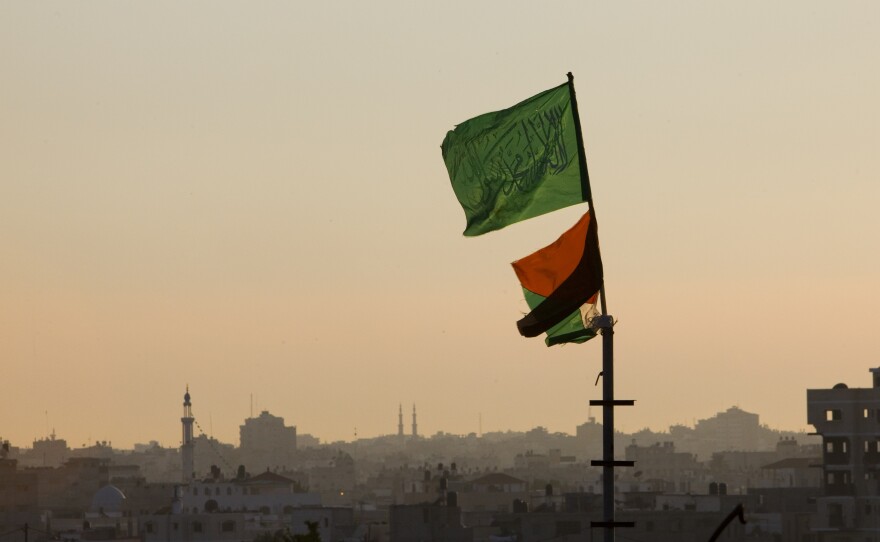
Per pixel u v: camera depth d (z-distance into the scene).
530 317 70.19
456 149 69.94
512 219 69.69
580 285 69.75
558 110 69.38
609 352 69.50
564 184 69.12
